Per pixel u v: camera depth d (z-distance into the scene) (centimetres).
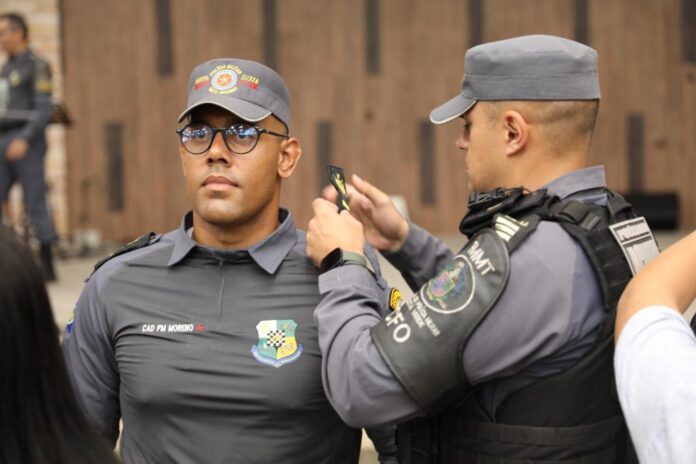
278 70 750
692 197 765
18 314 99
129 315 169
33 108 529
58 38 734
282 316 166
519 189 152
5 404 100
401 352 143
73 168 746
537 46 155
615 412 149
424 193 759
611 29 754
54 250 684
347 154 756
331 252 159
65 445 103
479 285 143
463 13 748
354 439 173
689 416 93
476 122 159
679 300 107
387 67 752
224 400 163
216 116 167
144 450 168
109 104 744
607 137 764
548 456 145
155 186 750
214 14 743
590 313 144
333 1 746
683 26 753
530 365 144
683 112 759
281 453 163
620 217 152
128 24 740
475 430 149
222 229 171
